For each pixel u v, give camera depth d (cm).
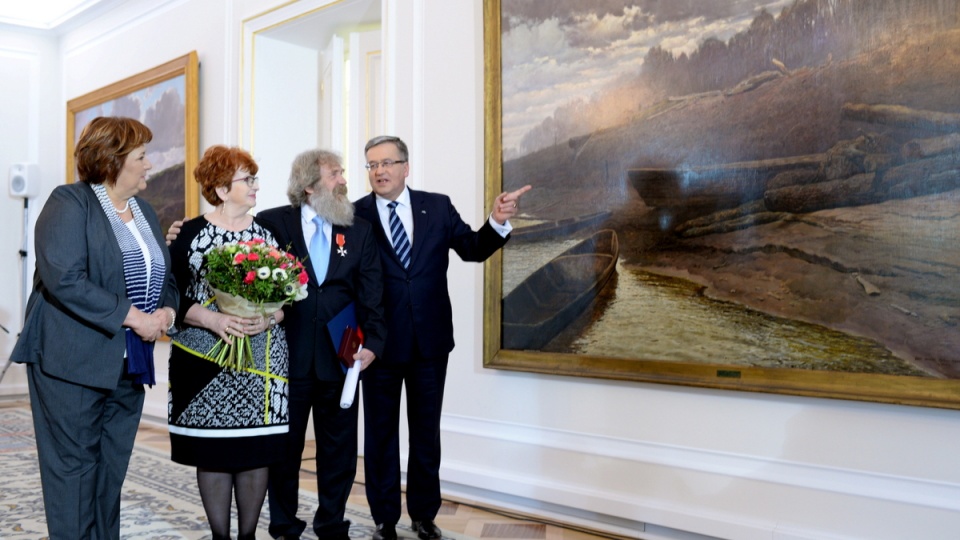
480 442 466
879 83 327
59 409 275
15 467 543
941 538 312
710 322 372
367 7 595
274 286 292
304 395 337
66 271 267
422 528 376
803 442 347
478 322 472
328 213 338
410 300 366
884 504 325
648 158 396
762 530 353
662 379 384
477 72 479
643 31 400
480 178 476
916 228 317
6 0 897
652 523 391
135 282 287
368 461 370
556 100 432
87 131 284
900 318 319
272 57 682
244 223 324
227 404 299
